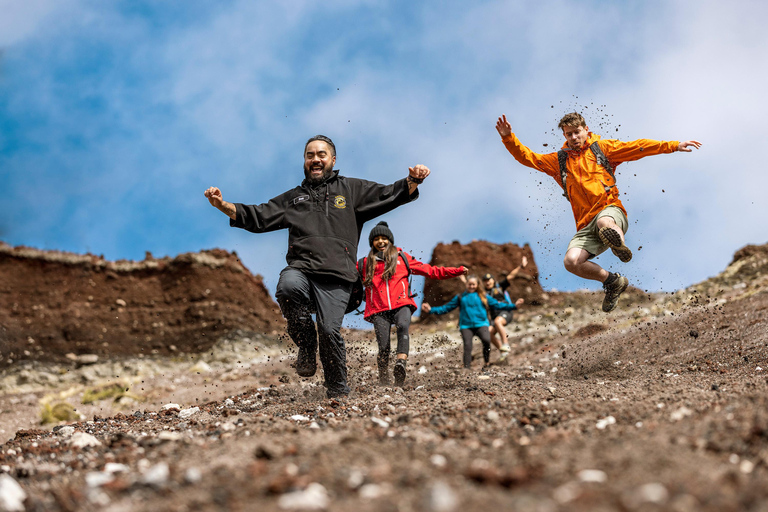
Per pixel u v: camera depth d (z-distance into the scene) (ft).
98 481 8.36
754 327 22.82
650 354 23.71
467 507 5.94
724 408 9.93
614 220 16.89
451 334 51.57
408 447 8.86
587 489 6.26
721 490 6.20
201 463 8.61
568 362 26.16
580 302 58.54
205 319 60.44
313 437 9.88
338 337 16.22
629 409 11.34
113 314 60.39
